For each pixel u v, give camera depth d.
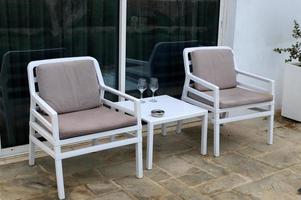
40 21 3.00
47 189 2.64
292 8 4.31
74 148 3.28
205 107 3.30
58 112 2.78
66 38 3.15
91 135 2.54
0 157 3.06
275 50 4.19
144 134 3.68
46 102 2.74
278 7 4.17
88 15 3.21
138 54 3.58
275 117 4.32
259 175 2.94
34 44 3.02
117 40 3.42
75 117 2.72
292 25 4.36
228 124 4.05
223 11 3.94
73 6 3.12
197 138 3.65
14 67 3.00
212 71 3.55
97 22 3.27
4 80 2.98
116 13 3.35
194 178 2.86
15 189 2.63
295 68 4.07
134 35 3.51
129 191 2.65
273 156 3.29
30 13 2.95
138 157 2.80
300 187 2.78
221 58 3.62
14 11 2.89
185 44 3.84
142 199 2.56
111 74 3.48
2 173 2.83
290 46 4.42
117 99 3.57
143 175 2.88
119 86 3.52
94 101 2.95
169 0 3.62
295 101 4.14
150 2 3.52
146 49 3.62
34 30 3.00
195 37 3.89
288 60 4.25
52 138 2.46
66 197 2.54
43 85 2.74
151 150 2.94
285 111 4.27
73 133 2.45
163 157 3.21
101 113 2.82
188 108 3.21
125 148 3.36
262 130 3.91
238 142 3.58
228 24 3.94
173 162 3.12
